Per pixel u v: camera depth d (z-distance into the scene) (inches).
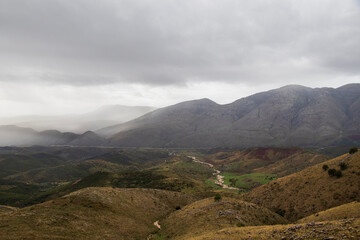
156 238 2554.1
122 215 3097.9
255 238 1466.5
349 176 3432.6
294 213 3435.0
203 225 2394.2
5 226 1966.0
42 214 2393.0
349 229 1228.5
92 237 2165.4
